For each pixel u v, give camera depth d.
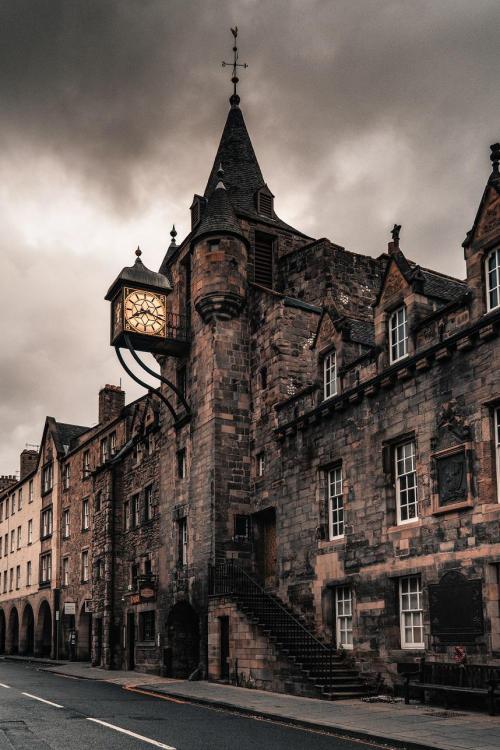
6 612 61.75
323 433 23.42
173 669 29.47
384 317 21.03
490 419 17.08
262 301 29.03
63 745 12.47
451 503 17.73
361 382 21.80
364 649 20.16
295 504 24.64
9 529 64.50
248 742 12.77
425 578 18.30
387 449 20.31
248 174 34.19
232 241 29.88
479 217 17.81
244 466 28.28
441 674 17.00
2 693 21.75
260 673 21.89
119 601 37.16
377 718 15.00
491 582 16.34
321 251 30.17
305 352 27.94
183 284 32.56
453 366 18.20
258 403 28.36
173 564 30.52
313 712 16.09
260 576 27.22
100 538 39.88
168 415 32.88
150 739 13.06
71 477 50.31
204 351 29.61
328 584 22.14
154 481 34.16
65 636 47.81
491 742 12.00
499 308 16.95
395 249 21.22
